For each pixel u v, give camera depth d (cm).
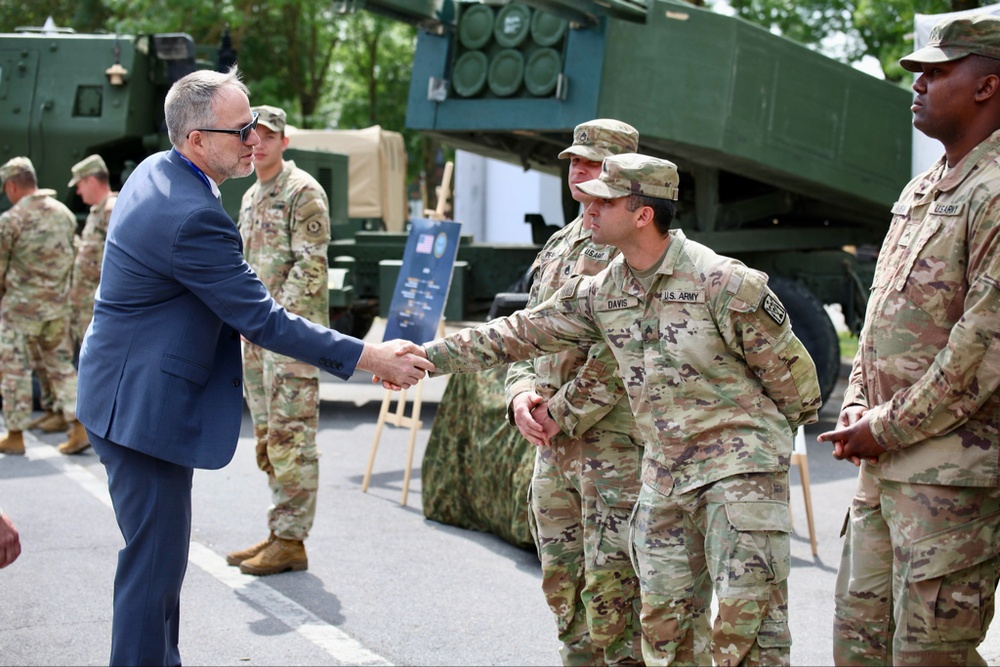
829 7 1877
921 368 337
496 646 481
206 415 366
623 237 347
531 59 920
